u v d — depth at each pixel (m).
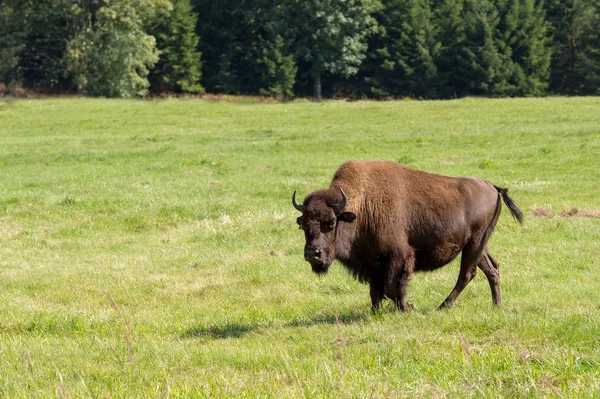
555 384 24.11
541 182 84.12
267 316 40.31
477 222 38.69
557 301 38.94
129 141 135.00
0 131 157.62
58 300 46.66
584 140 114.69
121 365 28.56
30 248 62.81
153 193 83.50
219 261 55.88
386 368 27.06
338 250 36.19
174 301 45.69
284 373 26.83
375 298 38.41
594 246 54.59
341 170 37.75
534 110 160.88
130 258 58.09
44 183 92.94
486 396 22.98
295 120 163.00
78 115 182.62
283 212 71.44
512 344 29.48
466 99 199.75
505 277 47.00
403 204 37.44
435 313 36.19
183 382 26.97
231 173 98.12
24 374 28.69
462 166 97.06
